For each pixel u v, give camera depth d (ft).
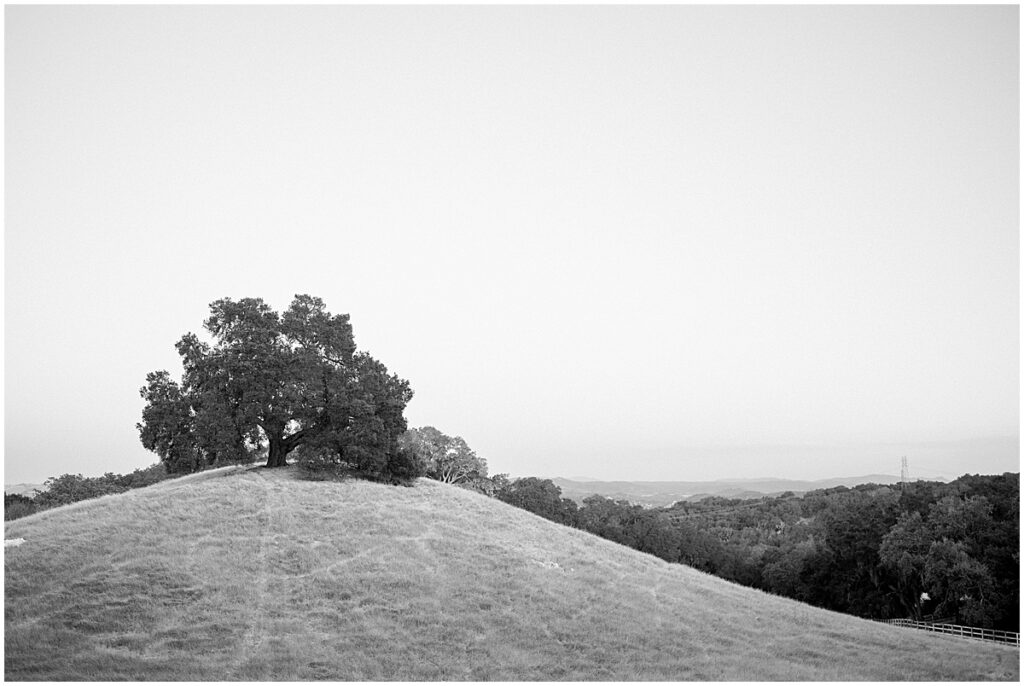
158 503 149.38
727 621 134.72
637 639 120.98
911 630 144.46
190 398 174.40
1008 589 203.82
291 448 186.39
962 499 233.96
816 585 294.46
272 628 110.42
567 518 334.65
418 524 157.48
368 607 119.96
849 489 563.07
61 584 112.47
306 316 180.86
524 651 112.88
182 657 99.50
